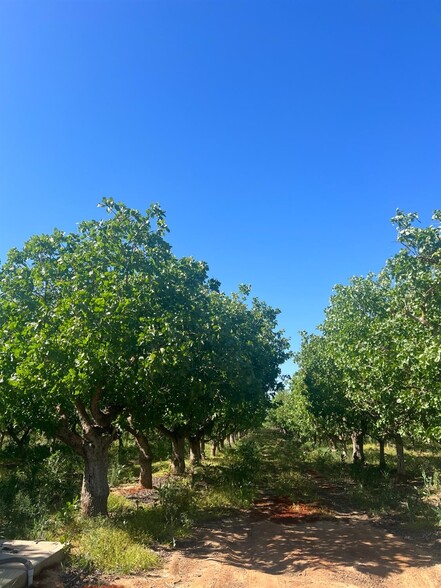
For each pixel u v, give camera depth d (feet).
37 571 21.09
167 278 34.94
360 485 54.90
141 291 31.71
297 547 30.32
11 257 34.91
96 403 35.27
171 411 43.78
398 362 32.22
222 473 61.46
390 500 46.47
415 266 28.78
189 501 41.81
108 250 33.94
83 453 35.29
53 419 37.06
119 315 28.37
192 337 32.83
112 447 97.40
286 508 43.91
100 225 35.88
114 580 22.43
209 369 36.14
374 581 23.35
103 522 30.71
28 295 32.81
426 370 28.66
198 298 36.83
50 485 43.34
